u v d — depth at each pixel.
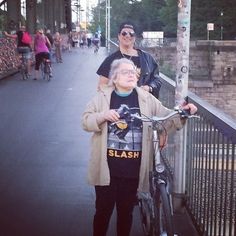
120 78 4.18
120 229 4.54
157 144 4.17
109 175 4.18
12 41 23.19
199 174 5.11
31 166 7.91
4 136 10.11
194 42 51.78
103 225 4.43
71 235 5.25
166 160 6.58
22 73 21.00
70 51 50.88
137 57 5.33
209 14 66.81
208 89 51.00
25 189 6.77
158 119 4.06
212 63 50.91
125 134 4.15
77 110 13.22
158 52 38.88
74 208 6.05
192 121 5.45
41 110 13.18
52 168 7.81
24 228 5.43
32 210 5.98
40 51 20.47
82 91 17.14
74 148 9.11
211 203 4.59
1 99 15.14
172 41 40.56
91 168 4.24
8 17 31.36
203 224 4.90
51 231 5.35
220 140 4.27
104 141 4.16
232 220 3.92
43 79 20.88
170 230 3.86
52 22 55.75
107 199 4.31
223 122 4.09
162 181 4.09
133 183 4.30
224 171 4.14
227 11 66.31
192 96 5.58
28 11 36.00
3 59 21.81
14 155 8.61
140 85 5.30
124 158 4.17
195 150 5.30
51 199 6.37
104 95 4.24
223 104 50.72
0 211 5.95
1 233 5.30
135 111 4.20
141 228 5.30
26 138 9.91
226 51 50.88
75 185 6.95
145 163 4.20
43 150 8.95
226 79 50.81
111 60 5.25
